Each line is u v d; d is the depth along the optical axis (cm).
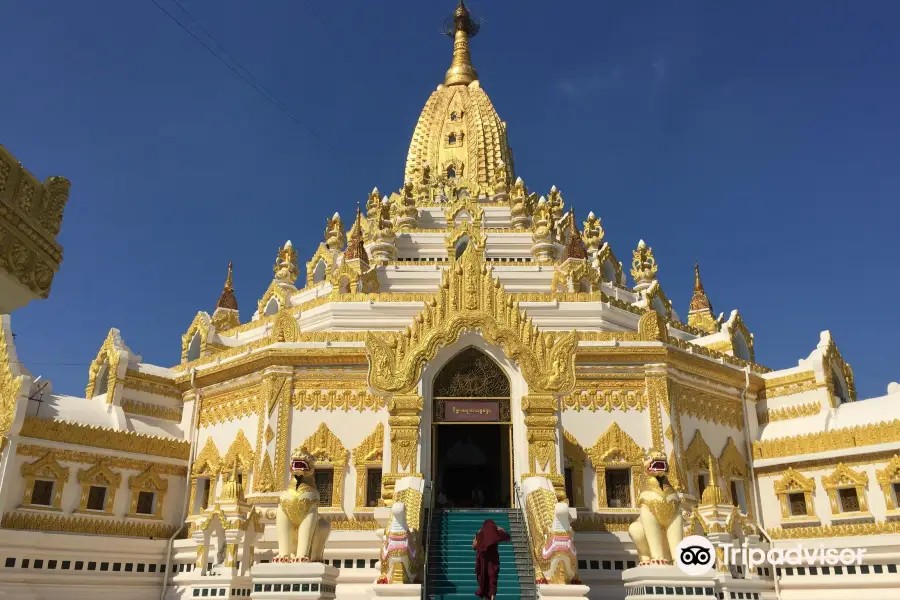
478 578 1421
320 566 1482
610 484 2286
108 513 2264
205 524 1989
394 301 2842
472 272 2075
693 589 1438
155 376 2652
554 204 4234
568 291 3161
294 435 2308
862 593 2134
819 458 2406
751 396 2739
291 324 2447
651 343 2392
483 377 2034
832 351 2700
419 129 4819
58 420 2227
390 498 1861
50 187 762
